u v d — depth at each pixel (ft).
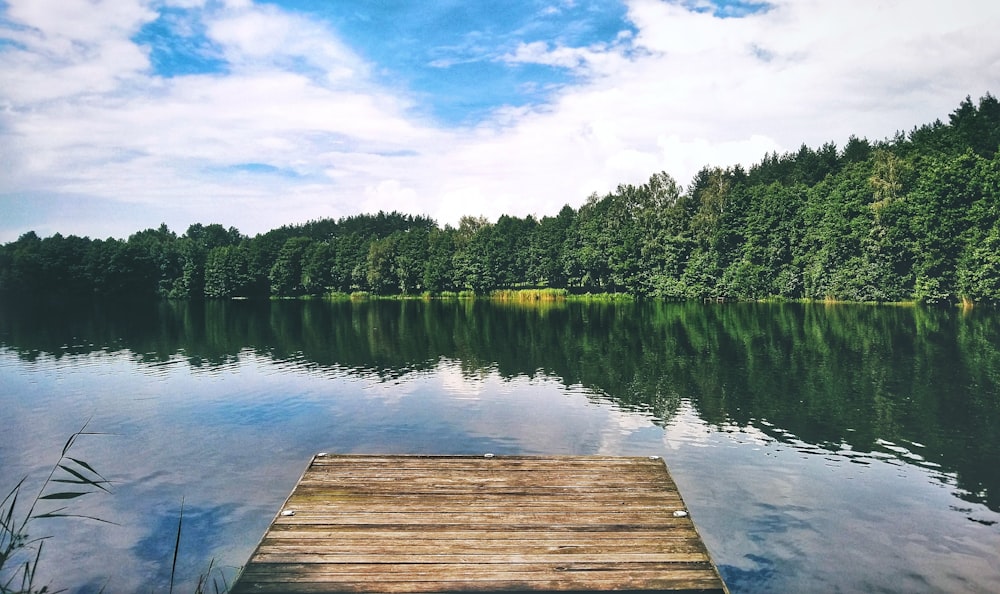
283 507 41.01
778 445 68.59
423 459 51.21
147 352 148.77
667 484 45.55
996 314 192.65
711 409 84.84
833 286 258.57
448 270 405.18
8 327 218.18
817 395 91.86
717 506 52.29
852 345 137.90
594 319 222.07
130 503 54.90
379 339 170.60
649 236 348.59
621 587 31.76
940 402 86.12
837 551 44.32
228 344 162.91
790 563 42.57
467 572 32.94
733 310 242.37
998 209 210.38
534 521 39.06
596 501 42.27
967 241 216.13
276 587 31.37
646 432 74.33
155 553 45.52
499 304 333.42
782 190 305.32
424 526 38.24
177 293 423.64
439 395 96.37
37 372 121.08
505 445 70.13
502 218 490.08
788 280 279.69
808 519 49.60
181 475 61.77
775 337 155.43
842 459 63.87
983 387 94.48
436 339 168.96
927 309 214.28
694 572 33.14
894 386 96.37
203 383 108.47
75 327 216.95
